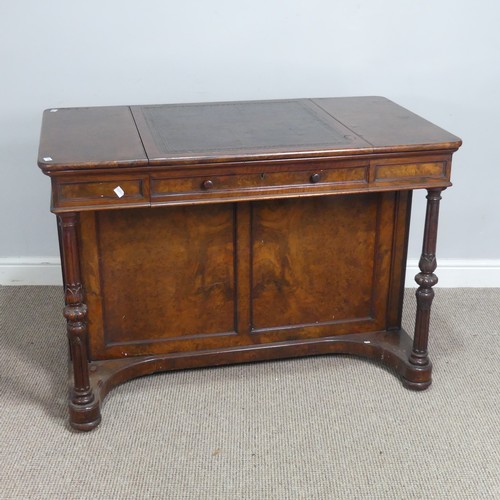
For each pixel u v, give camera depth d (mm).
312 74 3250
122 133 2580
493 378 2871
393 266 2898
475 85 3289
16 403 2695
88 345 2756
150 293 2748
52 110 2885
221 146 2445
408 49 3227
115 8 3094
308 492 2309
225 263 2764
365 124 2709
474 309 3359
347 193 2492
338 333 2951
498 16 3186
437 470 2404
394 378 2854
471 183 3424
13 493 2299
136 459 2439
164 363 2820
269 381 2826
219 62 3205
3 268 3467
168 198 2381
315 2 3133
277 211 2713
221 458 2443
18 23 3094
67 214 2332
